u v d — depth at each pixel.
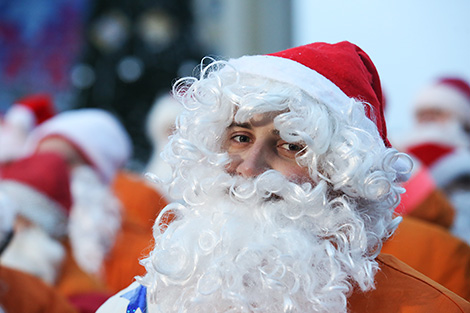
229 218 3.28
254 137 3.41
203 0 12.18
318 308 3.14
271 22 12.20
